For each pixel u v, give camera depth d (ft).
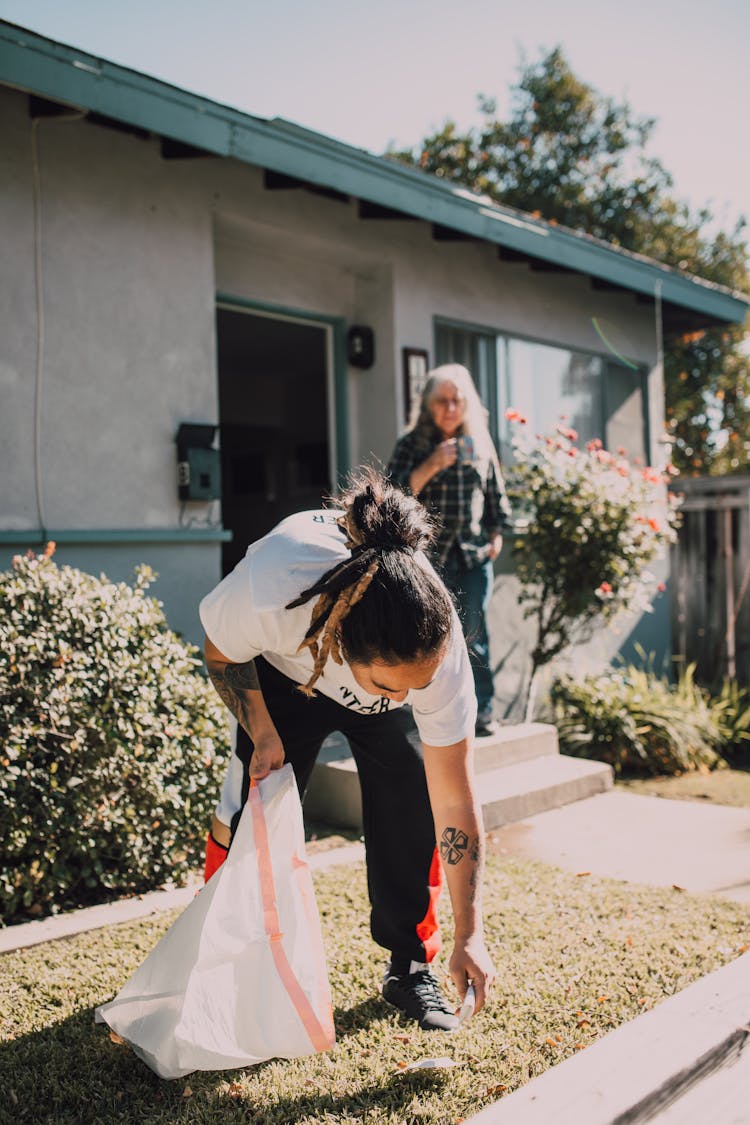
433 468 14.90
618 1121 4.53
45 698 10.05
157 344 15.37
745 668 24.56
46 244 14.11
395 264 19.65
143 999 6.51
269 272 18.83
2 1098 6.38
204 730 11.45
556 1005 7.74
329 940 9.06
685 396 47.50
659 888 10.85
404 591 5.44
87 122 14.60
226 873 6.35
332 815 13.52
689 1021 5.34
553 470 19.42
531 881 11.10
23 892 9.86
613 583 18.95
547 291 23.34
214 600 6.59
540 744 16.71
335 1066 6.87
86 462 14.44
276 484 34.40
